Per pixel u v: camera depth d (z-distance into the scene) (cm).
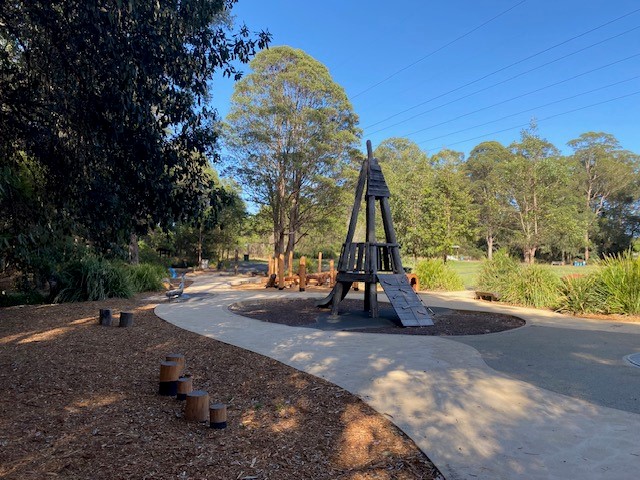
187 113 427
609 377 496
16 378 503
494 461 302
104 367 560
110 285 1305
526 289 1188
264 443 339
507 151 3509
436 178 2091
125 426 371
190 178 436
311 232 3291
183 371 521
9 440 338
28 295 1201
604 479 277
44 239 498
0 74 431
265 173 2577
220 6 431
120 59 365
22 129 421
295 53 2503
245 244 4978
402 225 2122
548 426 359
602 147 5094
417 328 838
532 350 634
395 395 438
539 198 2200
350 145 2581
